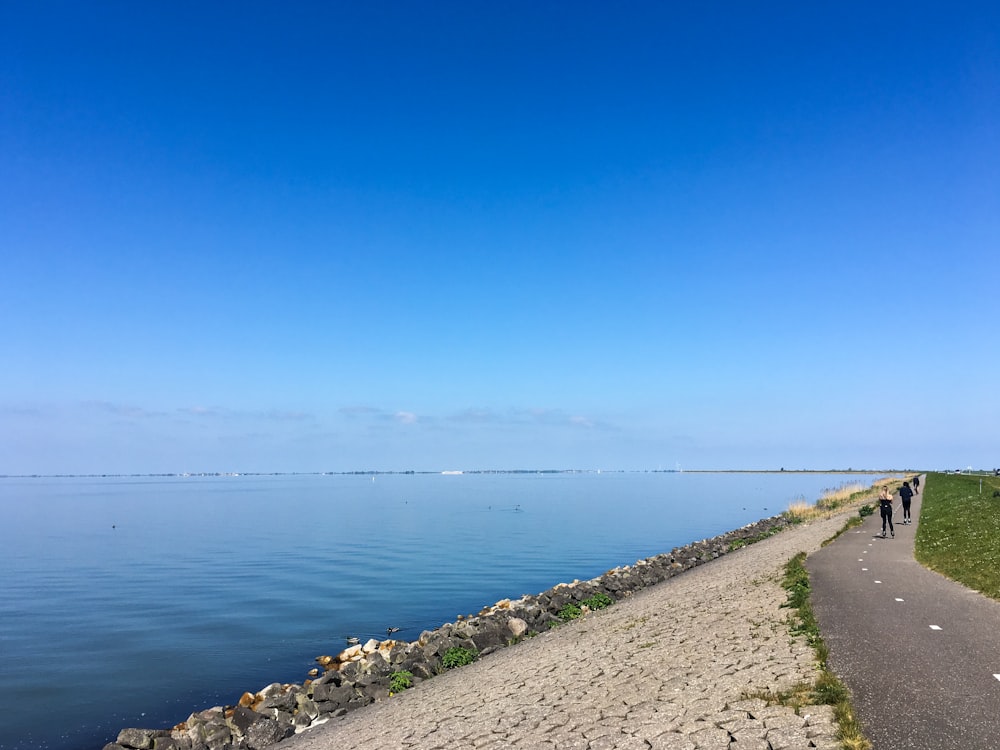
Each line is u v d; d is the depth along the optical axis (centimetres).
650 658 1488
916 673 1112
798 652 1284
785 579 2211
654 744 972
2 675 2470
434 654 2380
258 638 2991
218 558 5762
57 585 4441
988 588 1795
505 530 8006
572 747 1035
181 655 2723
